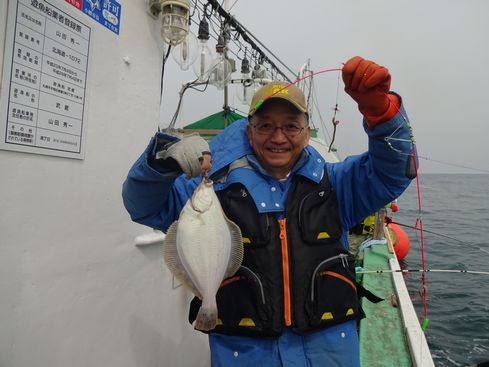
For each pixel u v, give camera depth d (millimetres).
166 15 2344
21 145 1493
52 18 1602
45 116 1603
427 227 13242
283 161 1863
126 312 2246
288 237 1780
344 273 1825
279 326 1680
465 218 14797
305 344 1728
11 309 1492
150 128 2426
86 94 1845
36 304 1607
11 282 1486
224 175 1979
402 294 4344
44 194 1629
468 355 5824
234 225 1779
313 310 1703
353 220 2027
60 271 1735
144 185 1613
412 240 12609
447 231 12664
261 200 1812
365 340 3479
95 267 1974
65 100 1711
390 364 3111
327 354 1720
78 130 1806
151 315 2520
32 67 1518
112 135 2068
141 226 2369
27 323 1566
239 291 1746
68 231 1779
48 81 1606
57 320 1727
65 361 1782
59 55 1657
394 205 8547
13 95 1440
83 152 1851
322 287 1736
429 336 6352
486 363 3959
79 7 1756
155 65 2449
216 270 1664
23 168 1517
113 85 2055
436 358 5785
